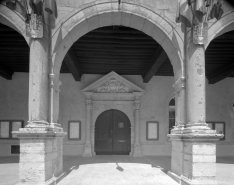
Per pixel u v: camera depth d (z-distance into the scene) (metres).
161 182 5.41
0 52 8.00
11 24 5.29
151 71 9.30
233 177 5.93
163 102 11.18
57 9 5.42
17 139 10.54
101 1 5.54
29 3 4.63
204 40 5.12
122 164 7.99
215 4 5.24
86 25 5.72
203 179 4.68
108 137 10.99
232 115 11.27
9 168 7.11
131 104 11.02
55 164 5.31
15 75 10.82
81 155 10.55
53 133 4.82
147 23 5.73
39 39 4.88
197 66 5.08
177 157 5.61
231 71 9.21
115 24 5.96
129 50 7.92
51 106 5.18
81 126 10.80
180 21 5.25
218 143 11.12
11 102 10.70
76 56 8.65
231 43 7.27
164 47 6.11
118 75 10.78
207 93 11.37
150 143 10.88
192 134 4.68
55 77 5.41
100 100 10.98
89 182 5.37
